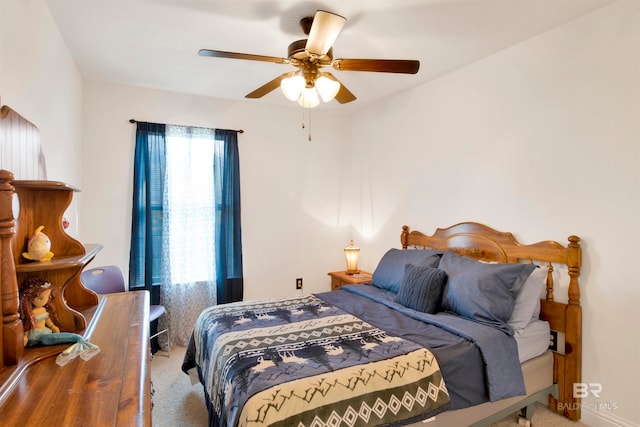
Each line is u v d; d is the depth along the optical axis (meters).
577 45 2.10
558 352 2.15
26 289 1.12
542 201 2.29
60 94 2.22
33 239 1.20
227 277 3.58
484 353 1.81
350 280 3.50
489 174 2.64
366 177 4.04
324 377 1.45
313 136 4.10
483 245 2.64
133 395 0.87
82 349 1.10
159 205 3.27
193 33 2.25
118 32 2.22
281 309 2.39
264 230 3.84
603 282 2.00
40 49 1.79
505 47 2.47
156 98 3.30
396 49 2.47
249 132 3.74
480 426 1.80
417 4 1.91
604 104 1.99
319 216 4.14
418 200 3.30
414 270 2.49
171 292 3.29
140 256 3.20
